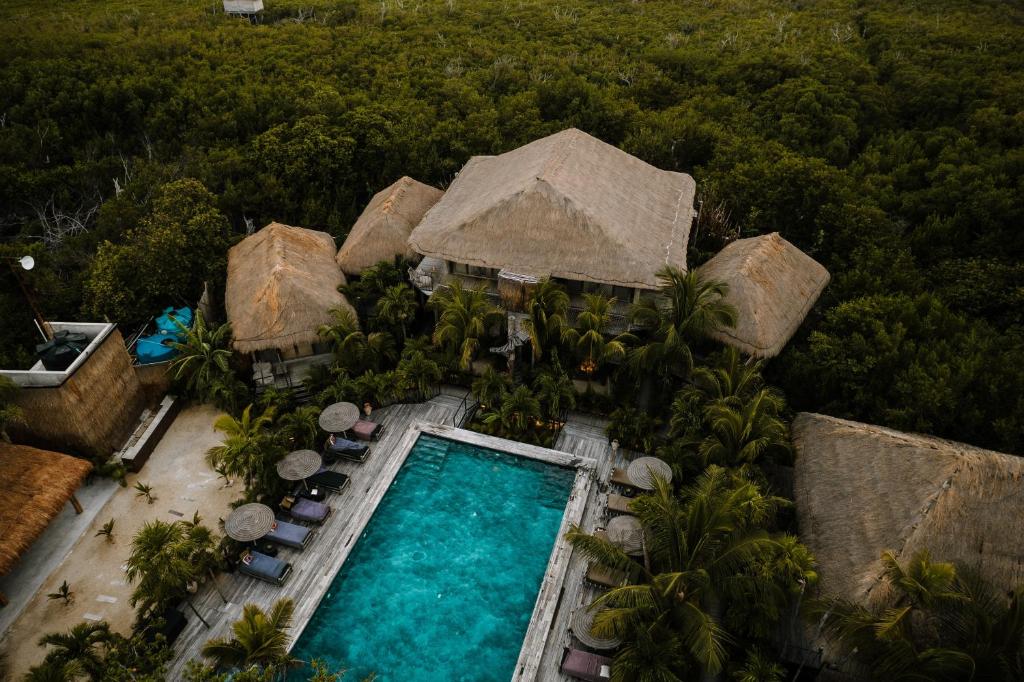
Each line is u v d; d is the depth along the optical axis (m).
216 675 15.03
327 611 17.58
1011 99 39.34
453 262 26.28
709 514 14.33
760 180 31.48
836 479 17.94
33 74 40.34
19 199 33.19
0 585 18.00
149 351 24.48
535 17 61.69
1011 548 14.87
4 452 18.86
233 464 18.75
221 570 18.17
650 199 27.41
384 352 24.56
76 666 13.92
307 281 24.72
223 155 34.50
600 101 41.22
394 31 56.19
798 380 22.98
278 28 54.97
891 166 36.97
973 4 63.47
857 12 63.84
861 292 26.55
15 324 25.06
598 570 17.33
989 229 30.09
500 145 36.66
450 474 21.44
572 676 15.66
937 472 15.87
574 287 25.50
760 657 14.66
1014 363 20.95
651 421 21.88
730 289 23.14
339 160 34.38
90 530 19.59
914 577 12.88
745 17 63.22
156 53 46.16
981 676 11.85
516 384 23.81
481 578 18.38
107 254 25.98
